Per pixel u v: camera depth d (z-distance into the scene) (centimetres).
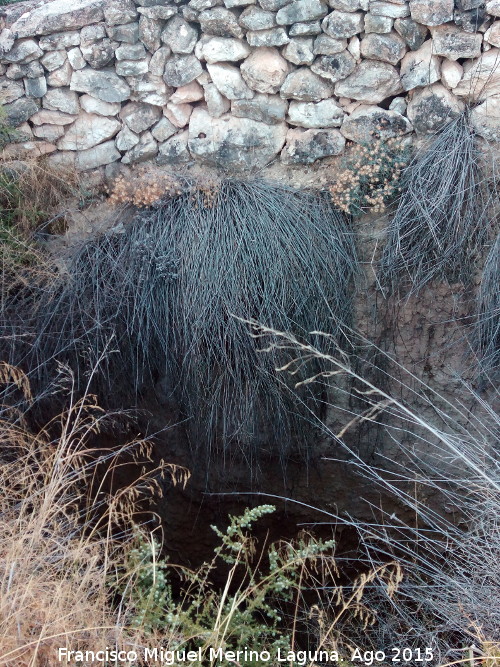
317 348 310
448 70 315
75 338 314
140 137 348
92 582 220
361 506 338
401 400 325
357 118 327
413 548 324
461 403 316
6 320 317
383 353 318
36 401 311
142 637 213
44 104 345
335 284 313
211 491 338
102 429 327
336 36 315
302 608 316
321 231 317
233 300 305
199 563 352
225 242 312
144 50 333
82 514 310
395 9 308
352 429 329
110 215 344
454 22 307
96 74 338
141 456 336
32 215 339
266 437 321
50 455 269
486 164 311
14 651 173
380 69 319
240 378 310
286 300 308
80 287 318
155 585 220
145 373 321
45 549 213
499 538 235
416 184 313
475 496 289
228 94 333
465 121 317
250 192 328
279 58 325
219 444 325
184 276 310
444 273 312
